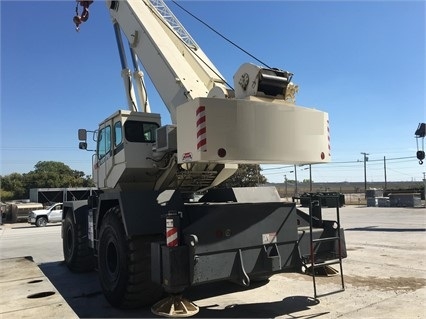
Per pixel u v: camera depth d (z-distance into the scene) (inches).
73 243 371.6
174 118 266.7
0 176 2933.1
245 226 219.1
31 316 169.5
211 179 278.4
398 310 218.8
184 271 200.8
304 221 258.8
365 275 308.7
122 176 274.8
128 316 228.5
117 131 284.8
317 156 223.1
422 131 738.8
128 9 313.3
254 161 207.8
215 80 263.3
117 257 241.0
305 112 221.1
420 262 358.9
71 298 275.6
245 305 241.9
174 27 309.3
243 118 201.9
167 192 241.8
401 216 992.2
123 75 347.3
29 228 1156.5
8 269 281.6
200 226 206.8
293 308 231.3
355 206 1733.5
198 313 226.2
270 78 217.9
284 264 229.6
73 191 1504.7
